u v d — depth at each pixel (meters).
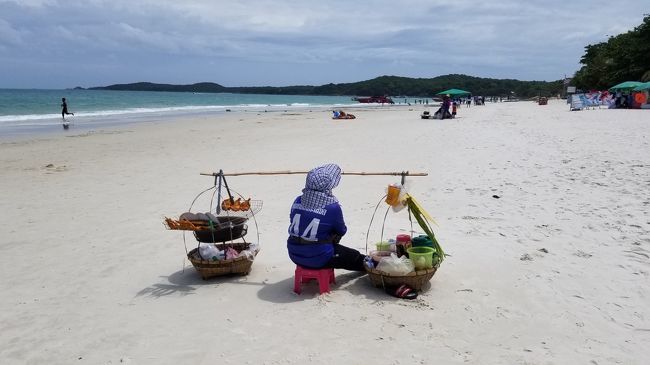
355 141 20.27
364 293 5.36
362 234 7.41
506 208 8.62
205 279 5.86
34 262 6.58
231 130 27.73
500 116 34.62
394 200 5.73
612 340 4.20
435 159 14.43
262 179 12.26
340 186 11.12
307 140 21.28
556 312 4.73
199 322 4.75
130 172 13.57
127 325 4.74
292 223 5.38
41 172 13.66
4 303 5.31
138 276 6.05
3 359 4.16
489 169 12.38
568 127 22.39
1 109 50.41
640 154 13.48
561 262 6.00
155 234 7.78
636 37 59.25
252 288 5.59
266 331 4.52
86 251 7.01
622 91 41.97
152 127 30.23
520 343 4.18
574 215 7.98
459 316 4.71
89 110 52.91
